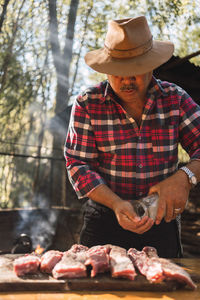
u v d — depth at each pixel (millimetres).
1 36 8555
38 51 9078
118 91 1759
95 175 1849
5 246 5875
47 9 8961
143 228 1636
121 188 1973
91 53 1847
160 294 1426
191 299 1376
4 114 9047
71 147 1983
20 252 4707
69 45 9586
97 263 1528
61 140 8766
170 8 8672
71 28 9633
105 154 1971
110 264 1564
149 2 8867
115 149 1942
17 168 9312
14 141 9078
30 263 1524
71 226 6562
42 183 9047
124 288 1449
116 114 1938
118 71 1643
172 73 5121
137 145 1932
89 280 1462
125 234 2010
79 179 1866
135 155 1943
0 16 8180
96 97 1965
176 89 2006
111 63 1686
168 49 1810
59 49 9305
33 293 1401
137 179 1942
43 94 9258
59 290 1437
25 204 9570
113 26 1686
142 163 1934
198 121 1972
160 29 8828
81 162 1947
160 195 1747
